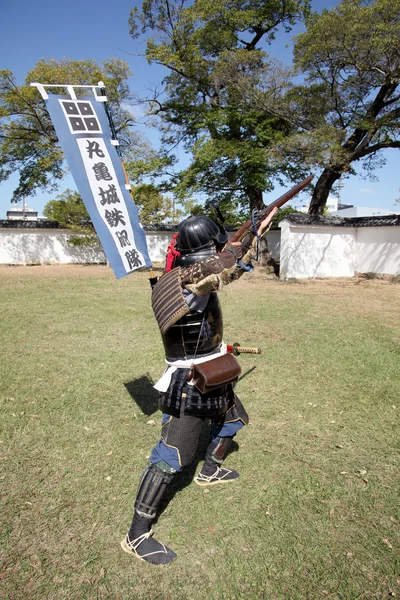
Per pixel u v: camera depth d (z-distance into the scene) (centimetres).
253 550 255
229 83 1658
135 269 290
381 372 552
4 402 447
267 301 1103
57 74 1741
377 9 1272
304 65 1472
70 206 2314
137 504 249
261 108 1627
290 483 318
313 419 422
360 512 288
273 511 289
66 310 923
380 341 706
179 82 1856
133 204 296
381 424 414
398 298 1223
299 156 1558
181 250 262
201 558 250
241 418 301
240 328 784
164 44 1789
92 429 397
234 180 1870
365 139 1588
